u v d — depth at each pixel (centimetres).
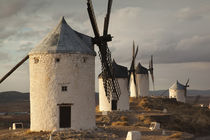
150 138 2459
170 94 8556
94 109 2642
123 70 5228
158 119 4406
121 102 5062
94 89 2658
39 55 2522
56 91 2467
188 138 2561
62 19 2764
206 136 4272
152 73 7262
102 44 2823
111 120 4128
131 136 2203
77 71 2503
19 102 17275
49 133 2389
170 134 2730
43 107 2481
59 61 2483
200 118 5359
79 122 2488
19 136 2406
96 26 2736
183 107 6581
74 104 2473
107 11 2806
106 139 2316
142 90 7219
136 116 4428
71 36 2631
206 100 17950
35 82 2531
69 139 2233
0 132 2830
